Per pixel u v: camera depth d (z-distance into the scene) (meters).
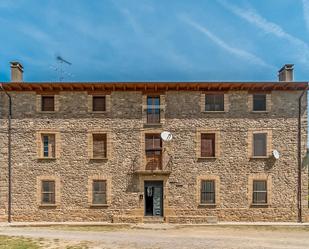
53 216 22.84
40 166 23.14
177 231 19.00
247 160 23.08
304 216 22.62
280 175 22.97
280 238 16.64
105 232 18.62
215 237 16.86
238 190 22.92
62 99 23.58
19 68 24.02
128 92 23.64
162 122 23.36
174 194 22.89
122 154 23.23
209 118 23.39
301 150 23.11
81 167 23.16
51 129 23.33
